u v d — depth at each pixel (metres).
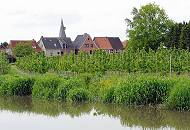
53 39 135.88
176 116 30.09
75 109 34.94
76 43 136.00
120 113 32.12
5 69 63.44
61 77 44.25
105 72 58.75
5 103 39.91
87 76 44.28
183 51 58.81
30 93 44.91
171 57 53.84
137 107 34.31
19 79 45.28
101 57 61.44
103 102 37.09
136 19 108.81
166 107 32.53
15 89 45.00
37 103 39.38
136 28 107.88
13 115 32.41
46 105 37.94
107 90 37.09
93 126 27.25
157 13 108.06
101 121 29.05
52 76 43.72
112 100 36.56
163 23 108.31
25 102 40.34
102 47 134.62
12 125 28.05
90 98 38.66
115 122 28.55
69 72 63.81
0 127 27.39
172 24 106.19
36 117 31.30
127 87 35.34
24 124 28.41
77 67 60.78
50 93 41.56
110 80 39.31
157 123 27.91
